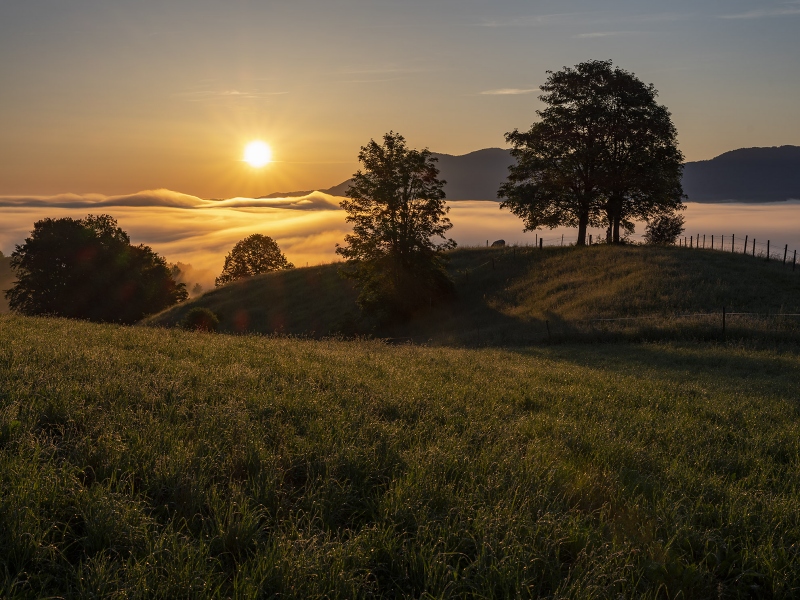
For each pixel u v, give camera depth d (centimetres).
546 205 5906
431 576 426
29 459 518
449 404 976
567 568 462
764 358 2262
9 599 363
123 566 400
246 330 5422
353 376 1141
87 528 437
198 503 493
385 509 514
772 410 1220
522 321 3950
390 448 656
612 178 5634
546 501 552
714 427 986
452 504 533
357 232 4803
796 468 754
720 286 3656
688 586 455
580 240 5953
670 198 5881
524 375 1517
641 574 453
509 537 470
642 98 5650
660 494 615
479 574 425
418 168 4672
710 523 562
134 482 532
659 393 1326
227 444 624
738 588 461
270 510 508
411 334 4578
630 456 742
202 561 408
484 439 769
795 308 3145
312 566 411
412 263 4747
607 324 3294
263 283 6594
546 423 887
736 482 696
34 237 6738
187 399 792
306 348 1675
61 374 824
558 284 4619
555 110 5775
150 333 1659
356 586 408
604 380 1517
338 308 5575
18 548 403
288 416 768
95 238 7044
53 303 6575
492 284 5162
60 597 369
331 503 520
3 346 1041
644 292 3841
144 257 7631
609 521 534
